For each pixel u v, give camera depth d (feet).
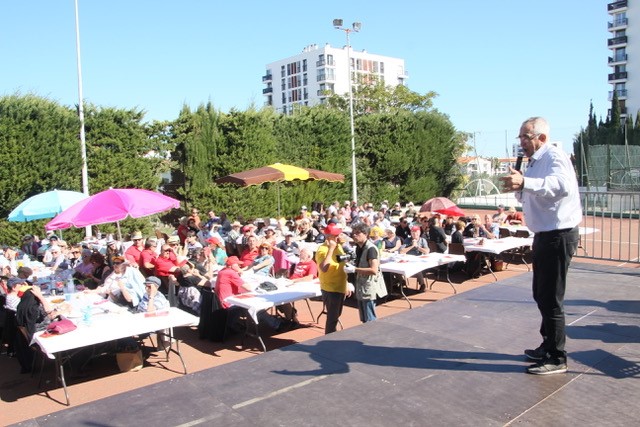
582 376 11.12
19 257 43.16
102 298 25.95
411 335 14.34
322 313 29.50
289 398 10.77
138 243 34.50
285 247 40.60
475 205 100.63
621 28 236.02
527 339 13.65
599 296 18.75
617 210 83.05
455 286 36.55
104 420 10.25
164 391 11.43
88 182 58.03
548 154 10.42
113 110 59.67
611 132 156.25
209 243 37.09
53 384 21.59
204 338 27.02
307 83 366.02
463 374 11.49
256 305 23.13
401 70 391.45
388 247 39.50
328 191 79.66
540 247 10.96
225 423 9.87
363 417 9.79
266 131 70.64
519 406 9.88
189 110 66.44
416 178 93.97
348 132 82.38
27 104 51.78
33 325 21.67
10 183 50.39
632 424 9.05
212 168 67.67
